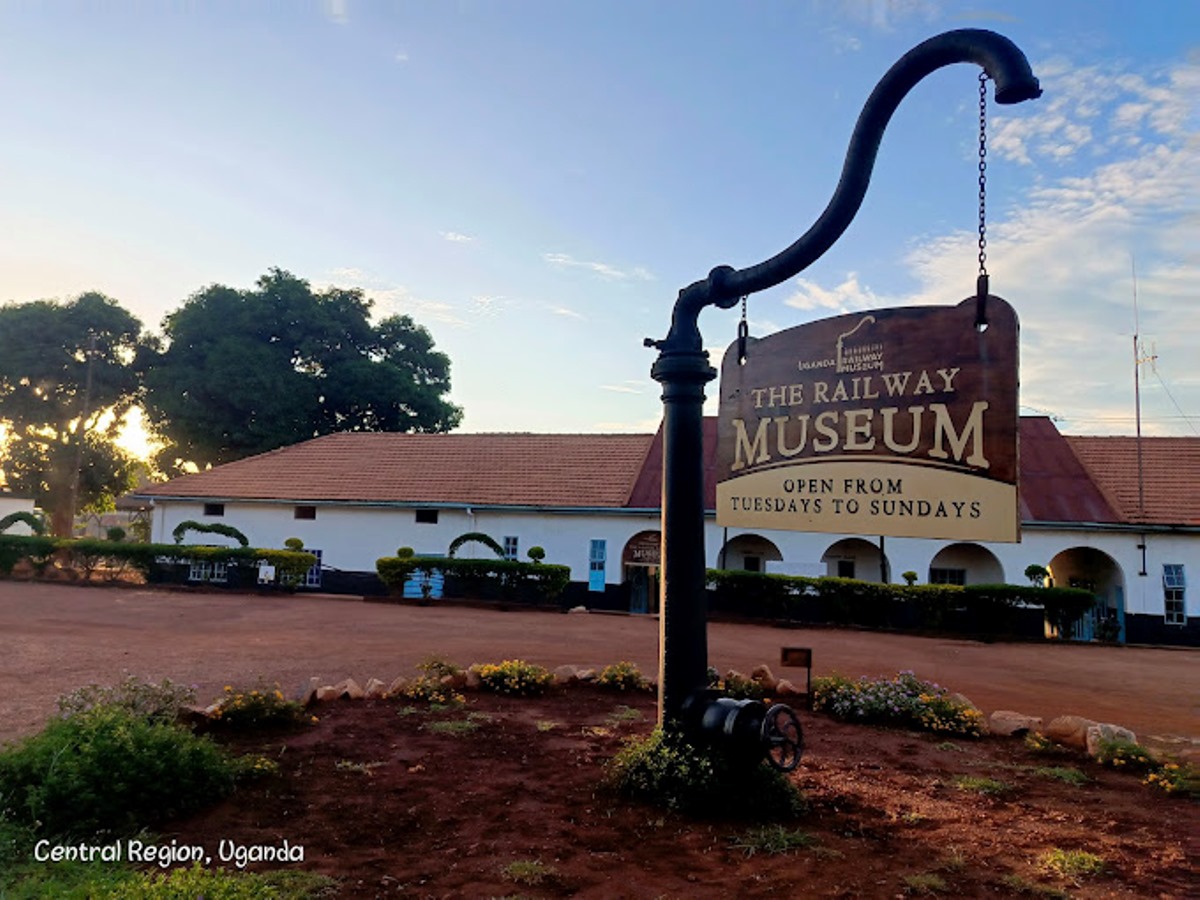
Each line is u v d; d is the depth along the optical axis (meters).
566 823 4.66
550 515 24.12
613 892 3.74
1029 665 14.95
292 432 37.34
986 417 4.32
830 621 20.55
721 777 4.78
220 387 35.56
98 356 37.72
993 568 21.95
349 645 13.53
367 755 6.07
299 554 23.38
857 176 4.47
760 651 14.91
